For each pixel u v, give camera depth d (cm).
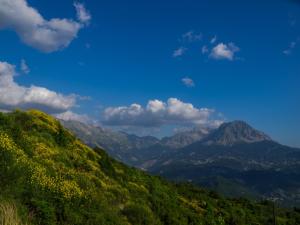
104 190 2838
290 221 6662
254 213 6184
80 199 2245
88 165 3078
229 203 5647
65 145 3195
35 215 1741
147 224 2780
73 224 1983
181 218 3569
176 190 4856
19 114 3180
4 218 1235
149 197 3494
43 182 2050
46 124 3238
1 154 1923
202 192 5938
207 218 4184
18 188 1778
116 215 2483
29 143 2628
